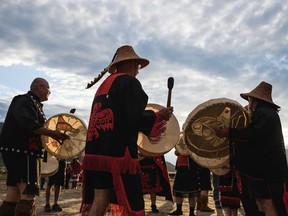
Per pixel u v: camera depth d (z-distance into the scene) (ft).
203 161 14.97
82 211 10.55
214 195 30.07
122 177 9.83
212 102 14.37
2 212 13.44
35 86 14.44
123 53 11.47
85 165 10.19
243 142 14.12
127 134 10.12
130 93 10.19
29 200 13.16
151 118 10.43
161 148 15.11
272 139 13.76
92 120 10.50
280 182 13.57
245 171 13.98
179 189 25.64
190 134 14.66
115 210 10.44
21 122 13.23
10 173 13.47
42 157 14.15
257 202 14.01
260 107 14.28
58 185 26.35
